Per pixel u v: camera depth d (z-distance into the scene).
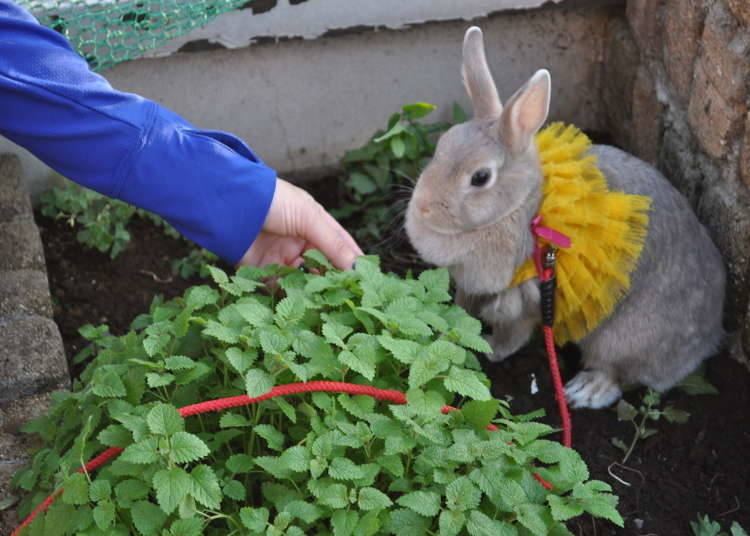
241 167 1.55
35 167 1.86
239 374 1.52
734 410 1.68
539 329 1.77
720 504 1.60
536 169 1.63
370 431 1.46
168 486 1.40
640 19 1.83
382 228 1.87
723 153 1.69
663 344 1.67
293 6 1.81
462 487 1.43
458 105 1.92
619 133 1.94
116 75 1.84
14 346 1.63
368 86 1.91
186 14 1.78
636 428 1.67
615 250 1.63
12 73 1.48
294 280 1.57
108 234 1.83
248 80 1.87
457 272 1.69
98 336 1.61
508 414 1.53
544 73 1.58
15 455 1.56
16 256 1.73
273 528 1.41
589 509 1.43
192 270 1.83
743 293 1.69
